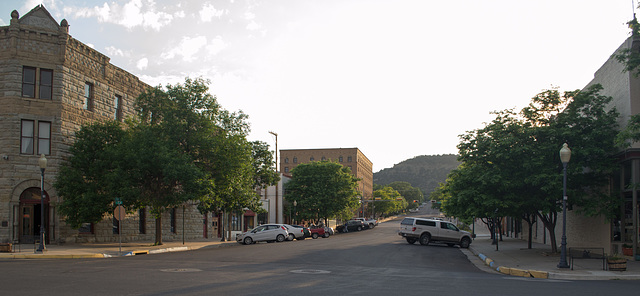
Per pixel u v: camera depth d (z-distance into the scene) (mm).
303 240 43344
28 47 28484
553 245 24141
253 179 43812
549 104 23156
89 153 29266
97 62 32656
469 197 23625
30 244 27719
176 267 16578
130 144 27766
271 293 10898
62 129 29172
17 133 27953
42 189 23516
